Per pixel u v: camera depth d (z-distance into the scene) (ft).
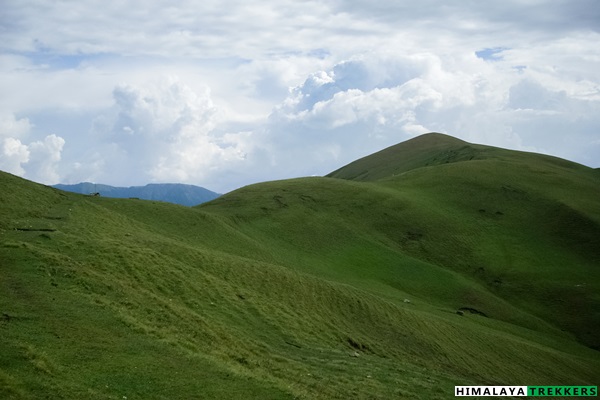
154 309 126.52
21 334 89.30
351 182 517.14
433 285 347.56
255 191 472.85
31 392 72.13
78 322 101.86
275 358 129.70
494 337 251.19
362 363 150.00
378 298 239.30
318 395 105.70
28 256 130.11
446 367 186.09
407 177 564.30
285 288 205.87
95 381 81.51
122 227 229.86
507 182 529.45
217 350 115.75
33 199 221.66
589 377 237.86
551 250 422.41
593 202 495.41
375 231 416.87
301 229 391.65
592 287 367.66
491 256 406.21
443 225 436.35
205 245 275.39
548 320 337.93
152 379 87.81
